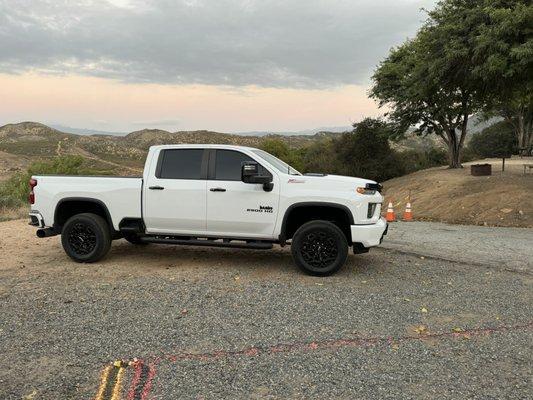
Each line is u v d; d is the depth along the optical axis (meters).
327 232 6.98
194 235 7.61
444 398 3.58
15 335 4.80
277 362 4.18
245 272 7.30
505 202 16.80
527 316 5.37
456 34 17.98
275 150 48.31
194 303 5.78
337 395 3.62
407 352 4.40
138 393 3.65
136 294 6.15
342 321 5.18
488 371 4.02
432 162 43.03
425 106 30.69
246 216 7.27
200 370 4.04
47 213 8.02
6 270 7.44
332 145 39.69
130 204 7.70
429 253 8.81
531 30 14.88
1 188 23.22
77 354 4.36
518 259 8.34
